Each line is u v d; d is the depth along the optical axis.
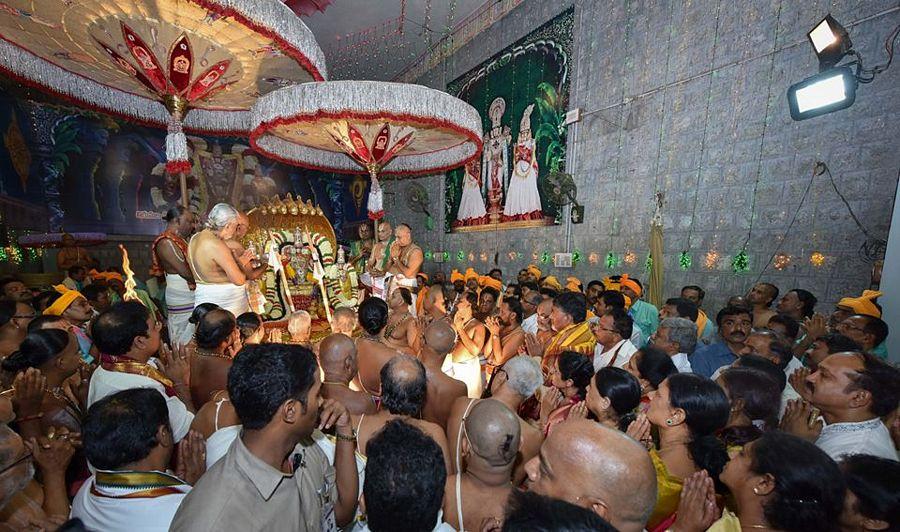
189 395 2.42
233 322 2.38
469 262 10.65
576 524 0.70
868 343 2.85
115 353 1.92
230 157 13.02
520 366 2.07
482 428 1.30
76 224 9.88
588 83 7.02
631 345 3.10
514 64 8.84
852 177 3.89
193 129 6.58
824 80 3.67
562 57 7.55
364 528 1.46
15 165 8.44
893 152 3.62
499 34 9.30
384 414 1.87
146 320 2.00
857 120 3.85
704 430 1.55
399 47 11.91
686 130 5.46
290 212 5.78
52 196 9.40
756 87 4.67
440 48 11.54
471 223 10.52
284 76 4.90
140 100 5.84
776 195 4.50
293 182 14.57
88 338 3.25
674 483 1.52
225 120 6.61
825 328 3.31
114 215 10.57
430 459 1.04
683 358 2.93
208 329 2.27
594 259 6.95
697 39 5.31
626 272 6.36
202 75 4.34
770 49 4.54
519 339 4.02
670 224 5.68
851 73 3.53
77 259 7.80
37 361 1.96
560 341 3.45
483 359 3.96
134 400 1.25
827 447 1.69
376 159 5.64
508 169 9.10
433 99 4.39
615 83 6.52
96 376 1.88
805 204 4.25
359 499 1.59
